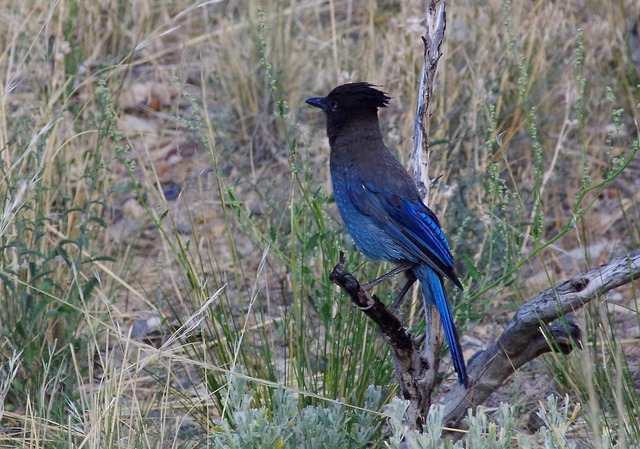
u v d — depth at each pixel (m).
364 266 11.05
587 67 16.25
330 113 10.95
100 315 11.84
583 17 17.72
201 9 18.83
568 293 9.12
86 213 11.50
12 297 11.19
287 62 16.81
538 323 9.28
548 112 15.59
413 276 10.30
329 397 9.60
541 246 9.55
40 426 9.39
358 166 10.62
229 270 13.62
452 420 9.79
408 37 15.59
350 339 10.18
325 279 9.96
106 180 12.83
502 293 12.98
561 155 15.05
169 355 9.00
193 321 10.48
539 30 15.90
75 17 15.92
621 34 16.80
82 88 15.74
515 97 15.30
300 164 14.05
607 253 13.66
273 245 10.02
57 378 9.88
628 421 8.88
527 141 14.97
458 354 9.12
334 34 16.09
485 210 12.42
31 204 11.69
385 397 9.84
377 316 8.62
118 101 15.73
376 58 16.39
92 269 12.60
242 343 10.52
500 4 15.94
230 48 16.92
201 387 10.99
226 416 9.42
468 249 12.45
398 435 7.86
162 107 17.12
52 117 12.56
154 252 14.18
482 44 15.34
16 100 14.33
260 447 8.05
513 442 9.77
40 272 11.41
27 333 10.71
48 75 14.04
